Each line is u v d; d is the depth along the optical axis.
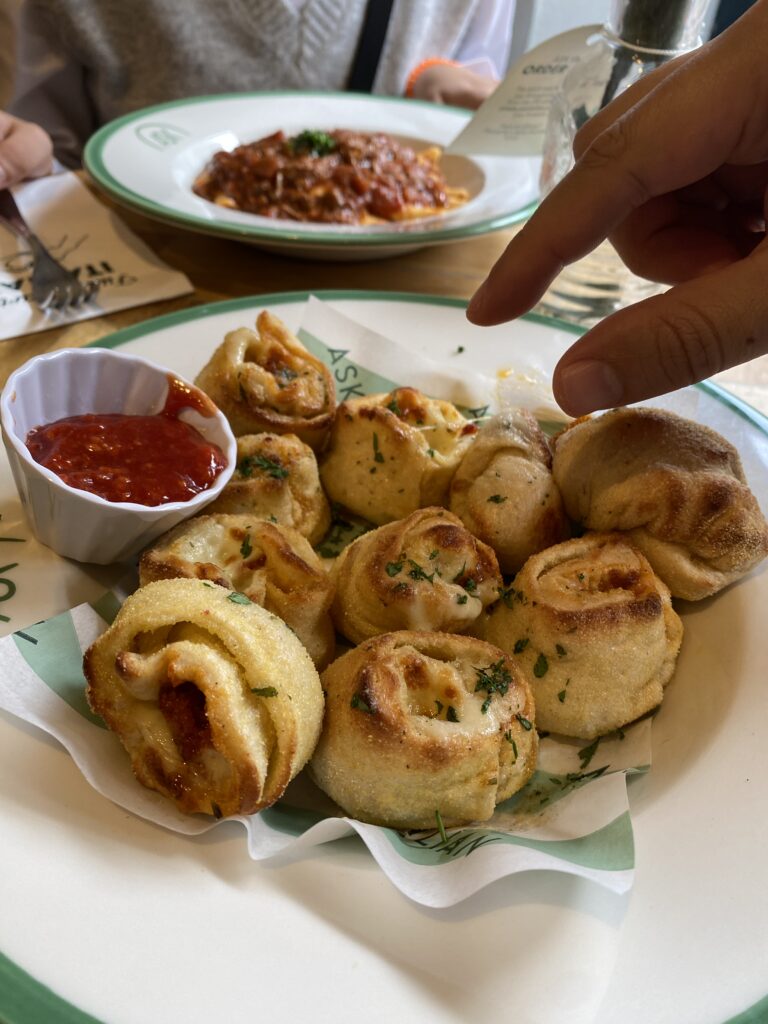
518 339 0.32
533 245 0.20
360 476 0.26
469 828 0.18
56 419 0.24
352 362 0.30
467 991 0.15
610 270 0.34
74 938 0.14
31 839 0.16
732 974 0.15
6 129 0.40
